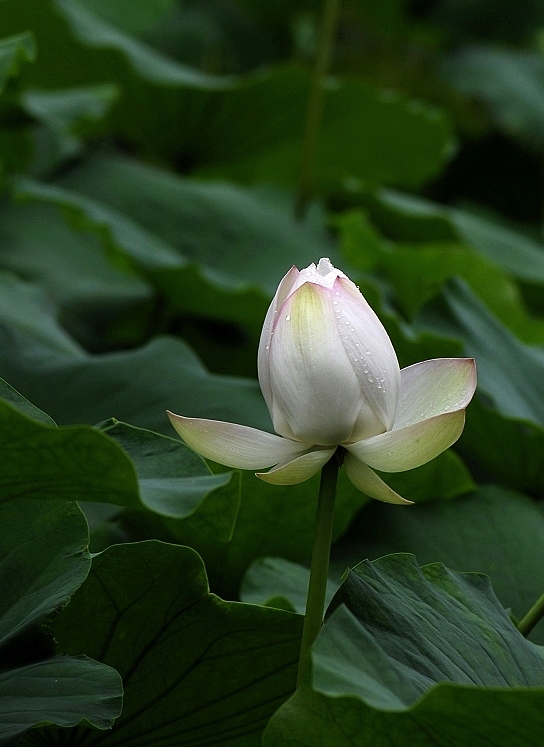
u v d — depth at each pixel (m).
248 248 4.15
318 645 2.03
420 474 2.51
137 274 3.46
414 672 2.05
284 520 2.43
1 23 4.28
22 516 2.16
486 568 2.45
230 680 2.18
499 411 2.59
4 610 2.12
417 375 2.12
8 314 2.90
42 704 2.06
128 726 2.18
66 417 2.50
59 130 3.87
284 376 2.05
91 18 4.73
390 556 2.15
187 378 2.56
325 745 2.04
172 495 2.09
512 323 4.09
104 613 2.16
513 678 2.10
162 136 4.79
